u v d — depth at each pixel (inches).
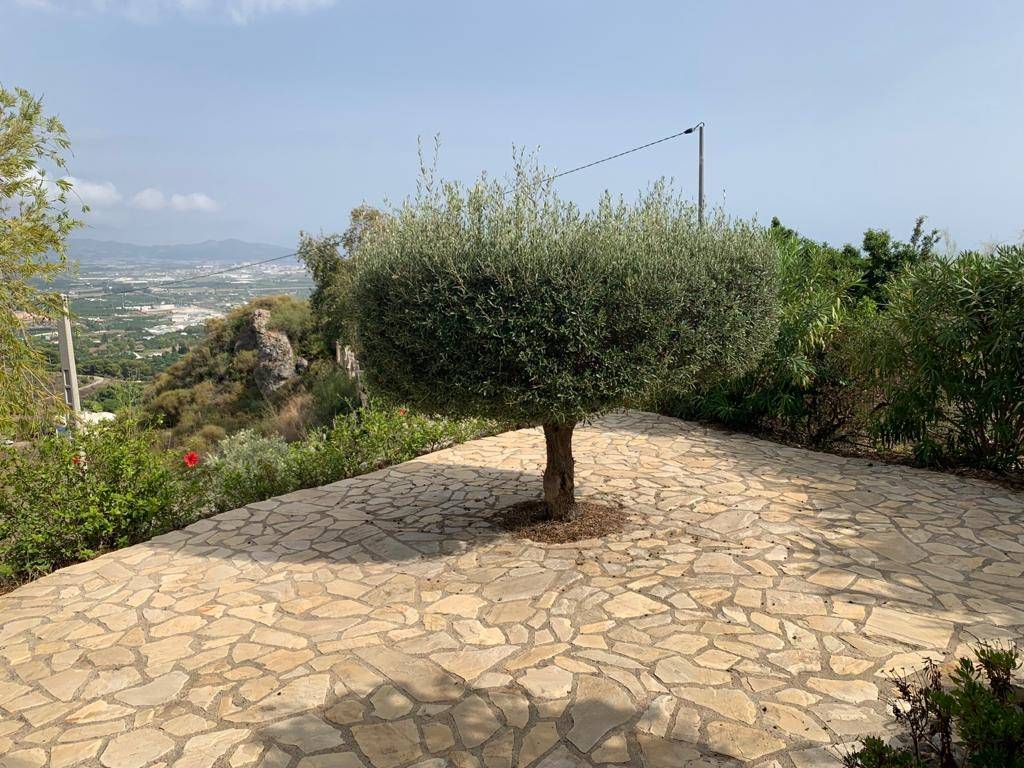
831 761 97.3
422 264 164.4
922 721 101.0
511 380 162.7
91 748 109.0
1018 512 206.5
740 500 223.3
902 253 430.9
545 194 173.3
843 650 127.9
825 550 178.5
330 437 302.0
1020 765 76.4
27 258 244.7
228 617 155.3
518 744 104.7
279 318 1084.5
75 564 202.4
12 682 131.6
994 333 233.0
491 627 143.4
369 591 165.8
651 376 164.2
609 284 160.6
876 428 277.3
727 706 111.6
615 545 187.2
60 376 305.6
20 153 242.1
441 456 298.7
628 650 131.0
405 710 114.7
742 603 149.0
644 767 98.2
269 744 107.4
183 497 238.2
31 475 209.6
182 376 1115.9
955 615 140.8
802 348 302.0
